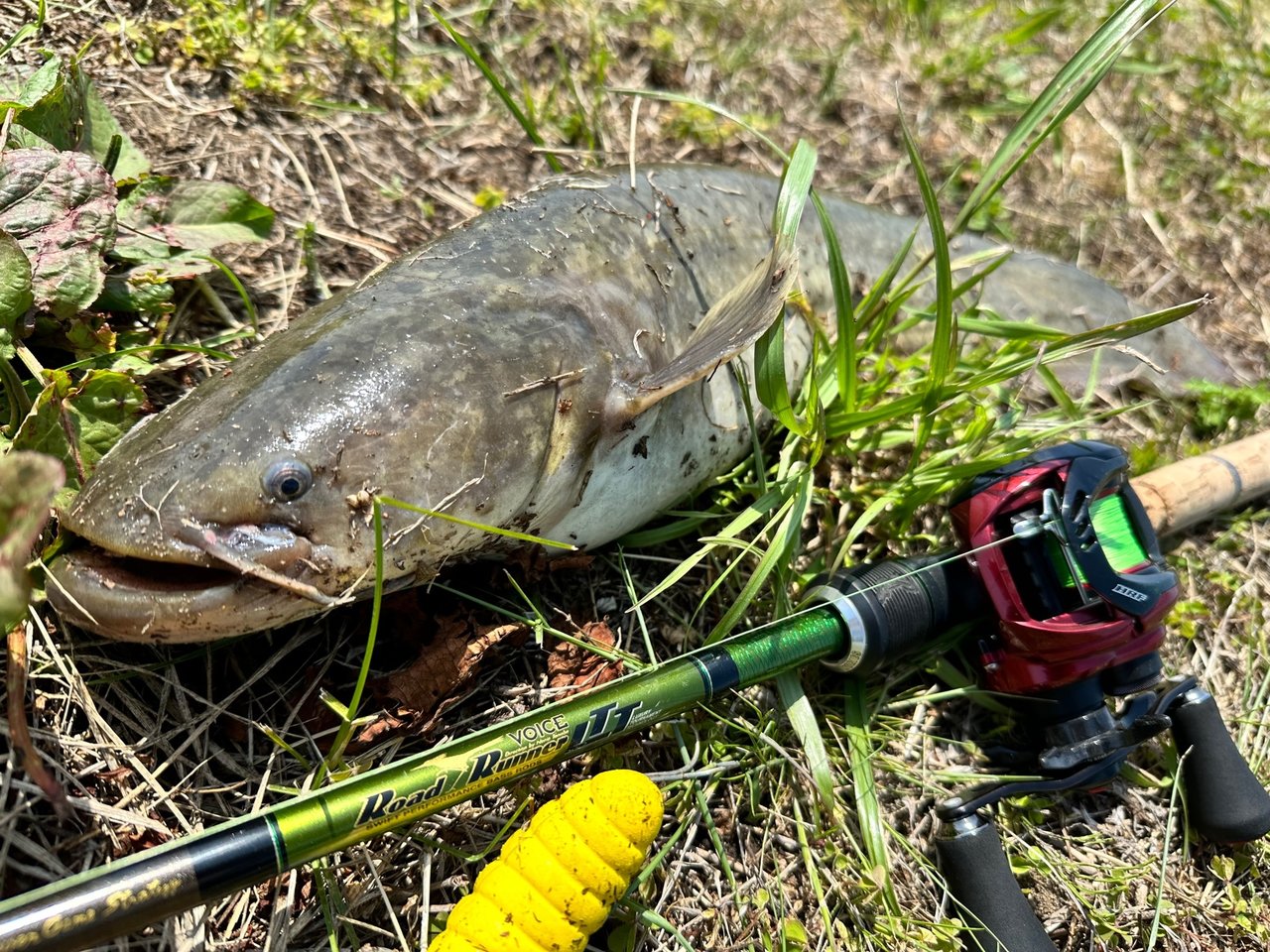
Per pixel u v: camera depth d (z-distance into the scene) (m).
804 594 0.37
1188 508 0.42
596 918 0.27
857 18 0.69
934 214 0.36
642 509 0.37
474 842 0.32
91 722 0.30
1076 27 0.74
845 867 0.34
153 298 0.36
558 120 0.53
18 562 0.21
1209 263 0.60
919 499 0.40
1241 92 0.70
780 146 0.59
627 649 0.37
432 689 0.32
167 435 0.29
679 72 0.60
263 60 0.47
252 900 0.30
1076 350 0.39
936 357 0.38
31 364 0.31
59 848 0.28
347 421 0.29
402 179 0.48
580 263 0.35
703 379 0.38
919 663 0.39
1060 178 0.62
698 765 0.35
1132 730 0.35
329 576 0.29
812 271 0.46
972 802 0.33
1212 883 0.38
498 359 0.32
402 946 0.30
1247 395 0.50
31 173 0.32
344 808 0.27
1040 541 0.34
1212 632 0.44
